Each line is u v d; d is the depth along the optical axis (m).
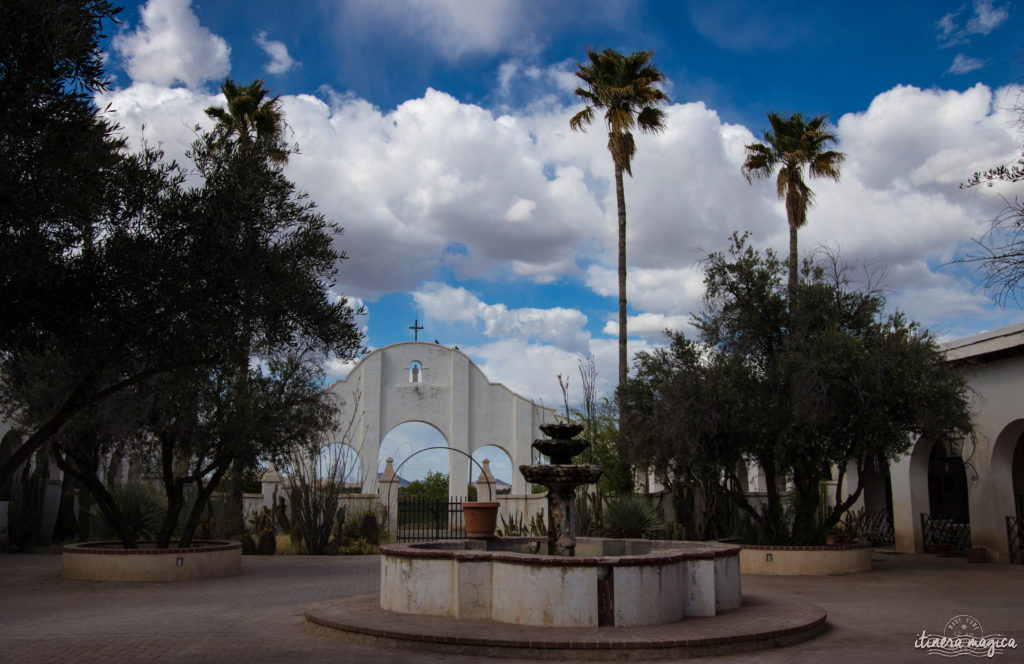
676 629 8.16
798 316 16.45
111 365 6.80
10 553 20.73
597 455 21.09
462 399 33.56
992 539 17.44
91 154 5.64
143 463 17.64
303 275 7.85
